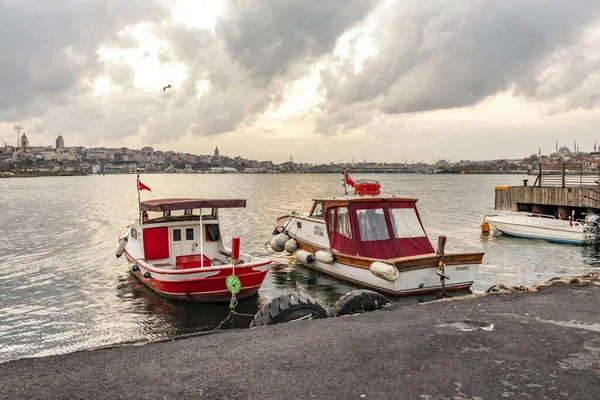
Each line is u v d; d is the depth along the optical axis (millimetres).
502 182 141000
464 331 6285
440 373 4828
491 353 5410
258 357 5387
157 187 107812
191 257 15062
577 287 9047
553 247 22594
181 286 12570
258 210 42500
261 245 22828
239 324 11141
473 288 14211
